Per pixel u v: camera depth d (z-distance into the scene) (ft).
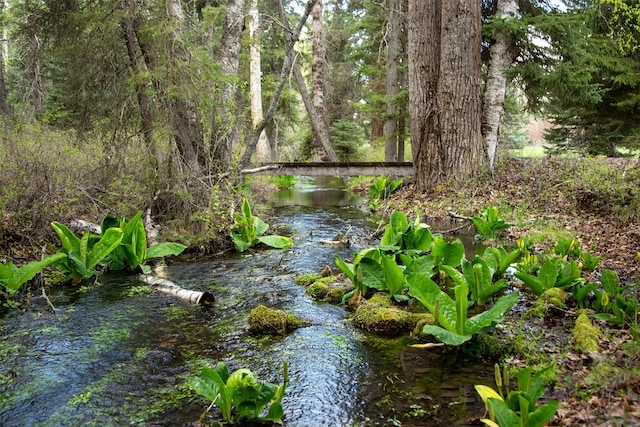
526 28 33.50
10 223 17.95
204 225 21.44
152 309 13.61
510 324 11.55
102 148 23.44
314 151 71.56
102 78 24.20
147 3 22.57
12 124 21.86
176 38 21.68
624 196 22.68
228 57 28.73
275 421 7.73
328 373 9.58
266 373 9.58
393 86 51.65
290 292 15.33
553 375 8.68
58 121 25.50
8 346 10.88
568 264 13.87
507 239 21.98
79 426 7.73
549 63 36.63
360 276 13.76
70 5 23.44
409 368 9.77
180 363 10.07
